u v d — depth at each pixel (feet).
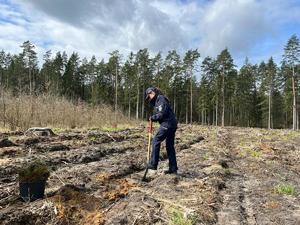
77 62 256.32
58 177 26.84
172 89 237.25
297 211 23.16
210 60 223.51
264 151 49.65
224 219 21.07
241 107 244.42
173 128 29.45
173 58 228.02
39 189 21.61
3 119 53.52
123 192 24.39
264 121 260.83
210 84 228.02
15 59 246.88
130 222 19.36
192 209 21.35
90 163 33.40
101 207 21.66
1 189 23.17
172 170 30.50
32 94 63.05
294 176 33.99
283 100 232.73
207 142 59.88
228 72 214.28
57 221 19.33
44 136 45.09
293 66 178.60
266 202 24.95
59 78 237.45
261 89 227.61
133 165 32.91
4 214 19.16
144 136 57.57
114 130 65.05
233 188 28.37
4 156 33.19
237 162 40.83
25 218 19.27
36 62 220.23
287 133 95.25
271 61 220.43
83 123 68.23
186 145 51.39
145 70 227.61
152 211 20.83
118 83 246.88
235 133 90.84
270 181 31.22
